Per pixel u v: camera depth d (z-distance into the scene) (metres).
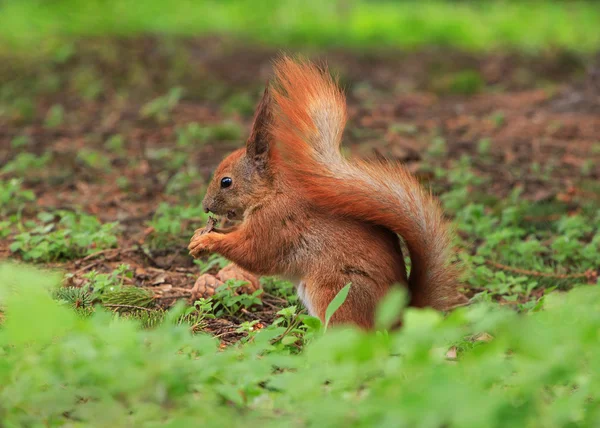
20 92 22.09
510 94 23.33
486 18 36.66
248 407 6.11
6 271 5.40
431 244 8.13
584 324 5.80
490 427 4.89
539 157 15.98
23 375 6.16
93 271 9.80
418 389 5.11
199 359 6.45
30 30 26.62
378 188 8.14
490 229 12.09
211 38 28.84
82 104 21.36
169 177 15.03
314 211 8.45
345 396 6.10
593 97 20.22
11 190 13.27
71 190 14.58
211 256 10.99
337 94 8.36
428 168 14.55
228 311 9.26
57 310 5.44
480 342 7.35
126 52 25.28
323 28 31.84
